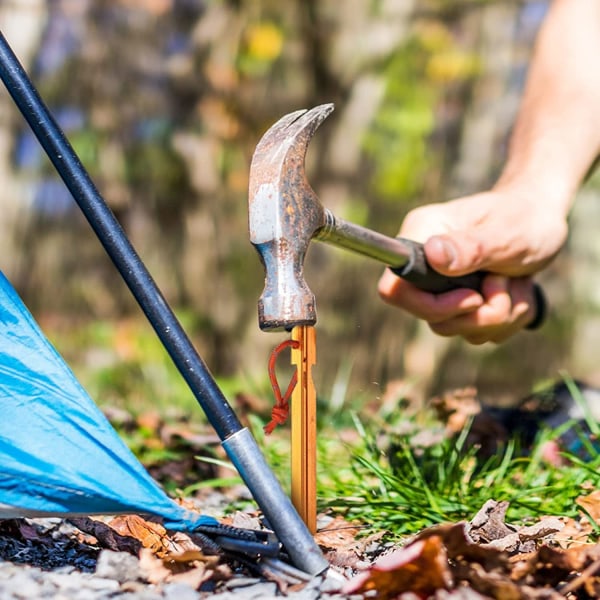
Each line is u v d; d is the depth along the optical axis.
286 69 2.85
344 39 2.82
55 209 2.76
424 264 0.98
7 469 0.72
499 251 1.04
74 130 2.79
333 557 0.77
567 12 1.21
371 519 0.90
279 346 0.77
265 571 0.72
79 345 2.39
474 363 2.76
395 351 2.75
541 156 1.13
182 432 1.23
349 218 2.77
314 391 0.78
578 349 2.90
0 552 0.78
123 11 2.81
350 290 2.77
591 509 0.90
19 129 2.71
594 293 2.92
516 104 2.86
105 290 2.77
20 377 0.74
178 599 0.69
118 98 2.80
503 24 2.84
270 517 0.72
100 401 1.52
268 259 0.77
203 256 2.82
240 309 2.80
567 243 2.95
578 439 1.13
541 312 1.13
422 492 0.94
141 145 2.82
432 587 0.66
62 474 0.72
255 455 0.73
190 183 2.83
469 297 1.04
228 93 2.83
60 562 0.76
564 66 1.19
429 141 2.88
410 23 2.79
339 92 2.84
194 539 0.75
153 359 2.26
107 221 0.75
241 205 2.85
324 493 0.96
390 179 2.81
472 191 2.87
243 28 2.82
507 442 1.15
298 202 0.77
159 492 0.73
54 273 2.75
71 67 2.77
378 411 1.37
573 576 0.71
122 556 0.74
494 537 0.82
